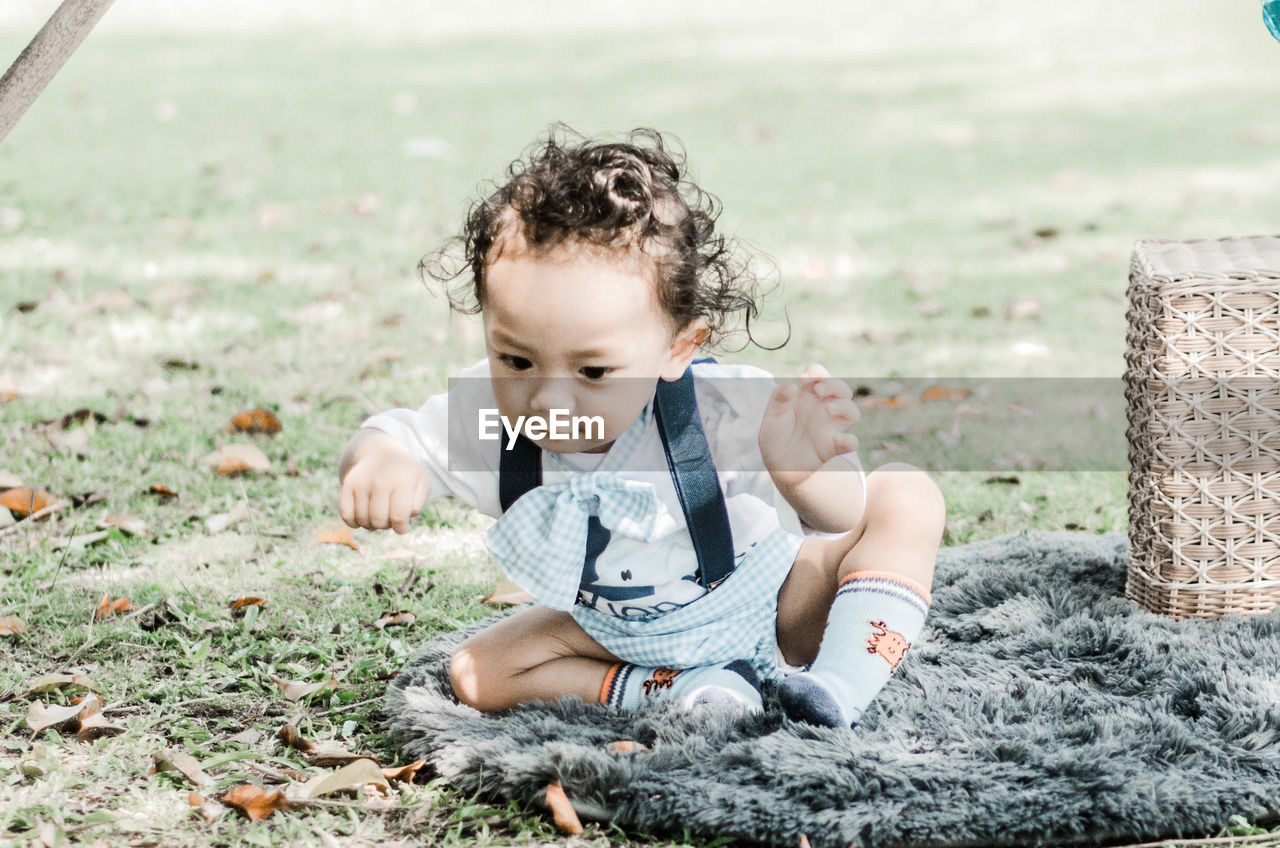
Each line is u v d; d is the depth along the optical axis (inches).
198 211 212.7
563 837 67.1
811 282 181.2
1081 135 276.4
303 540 107.4
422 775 72.9
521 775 69.0
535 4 487.5
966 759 70.3
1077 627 86.7
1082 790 66.8
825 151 263.7
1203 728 74.0
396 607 95.6
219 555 103.9
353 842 65.9
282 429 127.6
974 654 84.8
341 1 493.4
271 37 418.9
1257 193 224.1
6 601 93.7
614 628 77.5
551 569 73.1
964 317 166.7
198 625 90.7
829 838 65.2
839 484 71.9
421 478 72.6
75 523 108.2
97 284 172.9
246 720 79.2
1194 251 94.7
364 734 78.2
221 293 170.9
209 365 145.0
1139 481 92.0
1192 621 88.6
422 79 339.9
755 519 76.0
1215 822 66.5
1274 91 316.5
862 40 409.4
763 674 81.0
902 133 281.4
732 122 290.0
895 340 157.8
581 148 71.9
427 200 218.5
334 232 201.3
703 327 71.8
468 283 80.8
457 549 107.3
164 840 65.4
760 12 469.7
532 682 78.7
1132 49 382.0
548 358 67.0
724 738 72.9
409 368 145.6
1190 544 88.9
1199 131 276.7
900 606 75.7
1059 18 442.9
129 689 82.2
